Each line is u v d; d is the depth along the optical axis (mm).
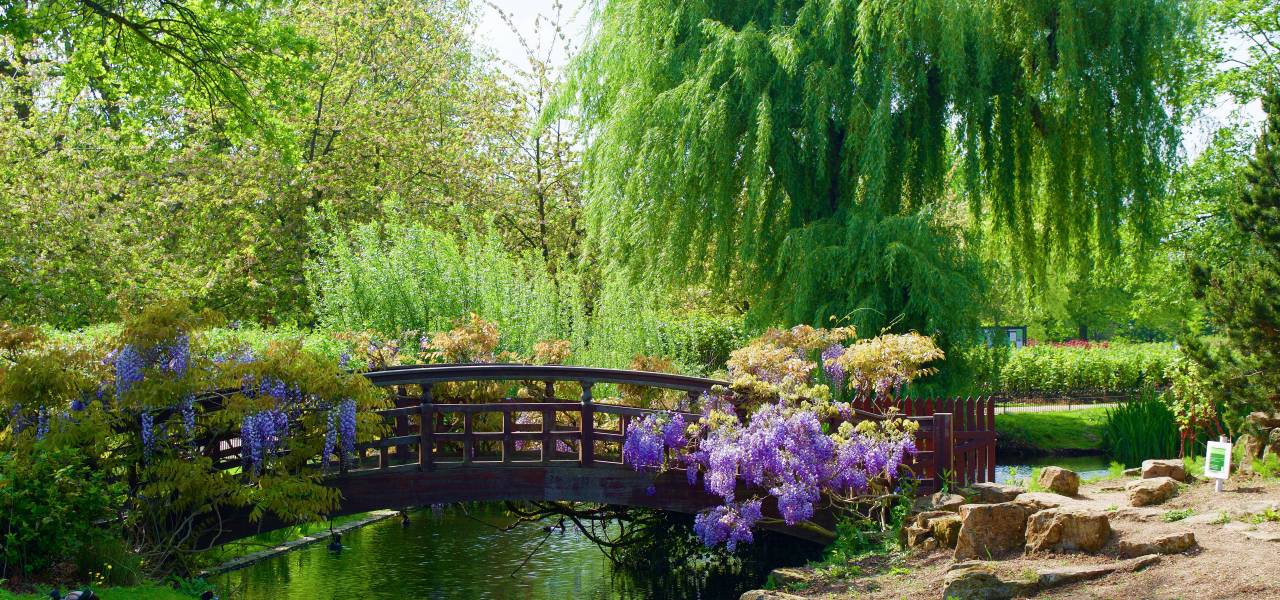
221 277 21094
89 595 5758
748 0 17844
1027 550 7090
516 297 15859
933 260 15648
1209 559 6141
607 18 19219
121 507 7406
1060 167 17641
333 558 10930
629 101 18141
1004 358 16859
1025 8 16922
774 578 7930
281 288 22172
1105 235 17234
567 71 19953
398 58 26203
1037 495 8258
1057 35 16625
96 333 11109
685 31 18203
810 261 15875
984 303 16297
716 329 21672
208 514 8188
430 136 26281
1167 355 29500
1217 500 7945
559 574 10414
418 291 15492
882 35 15984
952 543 7746
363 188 24203
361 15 25578
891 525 8922
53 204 18609
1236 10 25297
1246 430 9758
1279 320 9172
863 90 16438
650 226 17609
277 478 7785
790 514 8508
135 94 15367
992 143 17688
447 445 11219
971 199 16781
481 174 26094
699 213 17453
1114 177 17312
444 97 27328
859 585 7270
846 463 8891
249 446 7746
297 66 15016
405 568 10523
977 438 10406
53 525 6375
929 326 15281
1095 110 16922
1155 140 17156
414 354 13898
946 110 17312
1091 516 6848
